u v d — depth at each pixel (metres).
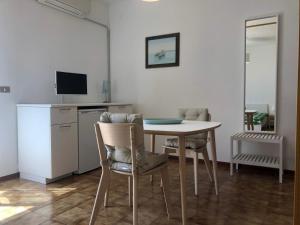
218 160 3.55
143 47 4.09
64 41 3.64
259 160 3.06
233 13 3.36
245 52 3.29
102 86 4.31
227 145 3.48
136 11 4.12
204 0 3.54
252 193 2.50
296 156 1.03
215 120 3.55
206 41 3.56
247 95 3.31
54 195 2.46
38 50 3.27
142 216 2.03
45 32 3.36
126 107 3.92
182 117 2.88
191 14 3.65
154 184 2.76
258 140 2.96
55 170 2.80
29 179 2.96
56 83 3.29
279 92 3.14
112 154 1.83
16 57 3.01
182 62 3.76
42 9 3.31
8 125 2.94
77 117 3.09
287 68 3.08
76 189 2.63
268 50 3.16
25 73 3.12
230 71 3.42
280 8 3.08
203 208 2.16
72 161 3.02
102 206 2.21
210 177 2.86
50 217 2.01
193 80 3.69
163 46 3.90
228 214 2.05
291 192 2.52
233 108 3.42
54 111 2.78
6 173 2.94
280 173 2.82
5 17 2.89
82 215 2.04
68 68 3.71
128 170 1.75
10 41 2.95
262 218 1.98
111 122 1.74
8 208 2.17
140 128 1.67
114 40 4.38
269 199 2.35
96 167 3.39
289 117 3.10
